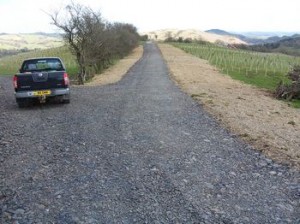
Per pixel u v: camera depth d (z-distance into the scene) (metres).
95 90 19.92
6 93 21.25
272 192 6.53
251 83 27.72
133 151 8.60
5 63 71.06
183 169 7.52
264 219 5.57
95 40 31.92
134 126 11.02
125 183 6.77
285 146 9.38
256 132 10.71
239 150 8.85
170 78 26.95
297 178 7.19
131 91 19.20
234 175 7.27
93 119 12.02
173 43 132.88
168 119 12.04
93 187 6.58
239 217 5.61
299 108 17.28
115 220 5.45
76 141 9.41
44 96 14.35
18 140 9.55
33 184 6.70
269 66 49.41
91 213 5.65
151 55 70.00
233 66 46.66
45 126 11.16
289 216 5.69
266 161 8.11
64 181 6.83
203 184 6.79
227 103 15.80
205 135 10.13
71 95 17.91
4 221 5.40
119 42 57.59
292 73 21.52
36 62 15.61
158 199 6.15
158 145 9.10
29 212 5.66
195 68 38.25
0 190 6.46
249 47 143.75
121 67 42.09
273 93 21.58
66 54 74.19
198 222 5.42
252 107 15.55
